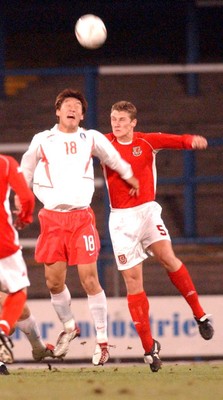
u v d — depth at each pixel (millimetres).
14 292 25172
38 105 69438
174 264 31219
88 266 29984
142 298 30703
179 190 64000
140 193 31078
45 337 46375
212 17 74188
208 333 31797
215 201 64688
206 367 34906
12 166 24688
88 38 36750
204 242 52375
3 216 24562
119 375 29438
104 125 67812
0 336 24312
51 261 29984
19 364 46250
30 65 74938
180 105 68938
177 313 46625
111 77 71750
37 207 62875
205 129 66562
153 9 73562
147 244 31281
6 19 74938
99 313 30734
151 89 70812
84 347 46125
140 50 74875
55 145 29812
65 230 29844
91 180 30141
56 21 75375
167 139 31266
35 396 22062
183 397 21750
